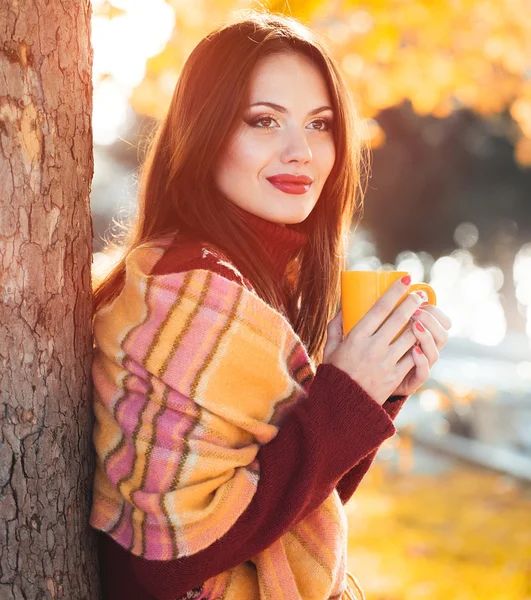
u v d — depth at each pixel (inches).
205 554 57.4
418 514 239.5
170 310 59.1
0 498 59.4
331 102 71.7
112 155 582.6
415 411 354.6
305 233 79.7
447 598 167.9
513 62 205.0
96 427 64.5
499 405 346.9
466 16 188.5
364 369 62.6
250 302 59.9
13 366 59.5
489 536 214.5
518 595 170.1
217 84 68.1
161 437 58.6
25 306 59.7
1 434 59.3
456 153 753.6
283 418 62.5
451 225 800.3
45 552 61.4
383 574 181.6
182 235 67.0
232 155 69.0
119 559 66.1
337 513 65.3
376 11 174.6
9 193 58.4
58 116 60.6
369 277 65.1
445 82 202.4
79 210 63.5
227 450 58.2
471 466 319.9
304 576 63.4
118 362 61.6
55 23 60.0
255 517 58.1
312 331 82.0
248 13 77.5
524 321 995.3
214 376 58.6
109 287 72.7
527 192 787.4
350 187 78.7
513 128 692.7
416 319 64.6
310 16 144.9
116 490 63.1
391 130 725.3
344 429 60.0
